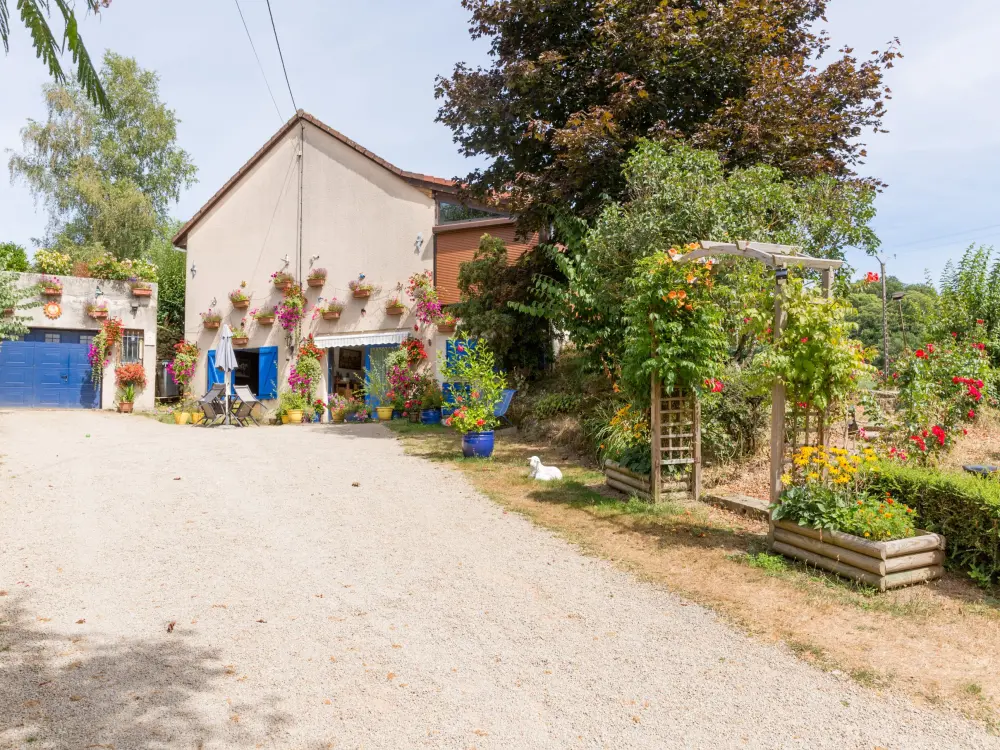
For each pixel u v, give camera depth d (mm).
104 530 6453
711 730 3193
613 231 9773
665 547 5973
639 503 7262
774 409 5809
